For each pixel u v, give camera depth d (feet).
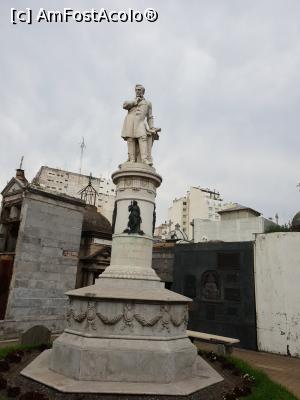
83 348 30.14
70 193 248.52
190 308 72.84
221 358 41.75
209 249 73.41
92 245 87.76
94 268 84.64
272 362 53.11
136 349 30.50
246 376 34.19
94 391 26.89
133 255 38.52
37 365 33.68
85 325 32.32
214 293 70.59
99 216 95.50
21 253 63.67
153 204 41.96
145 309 32.50
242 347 64.44
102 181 269.64
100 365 29.73
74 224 73.72
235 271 68.85
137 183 41.16
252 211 118.21
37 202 67.46
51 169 248.32
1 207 71.92
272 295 63.21
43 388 28.30
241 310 66.33
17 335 61.05
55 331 67.00
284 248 63.46
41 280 66.23
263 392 29.53
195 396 28.19
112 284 36.17
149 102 45.83
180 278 76.23
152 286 36.78
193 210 270.67
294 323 59.72
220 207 270.87
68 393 26.68
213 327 68.95
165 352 30.71
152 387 28.45
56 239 69.77
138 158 44.09
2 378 29.50
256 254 67.00
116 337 31.27
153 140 45.57
